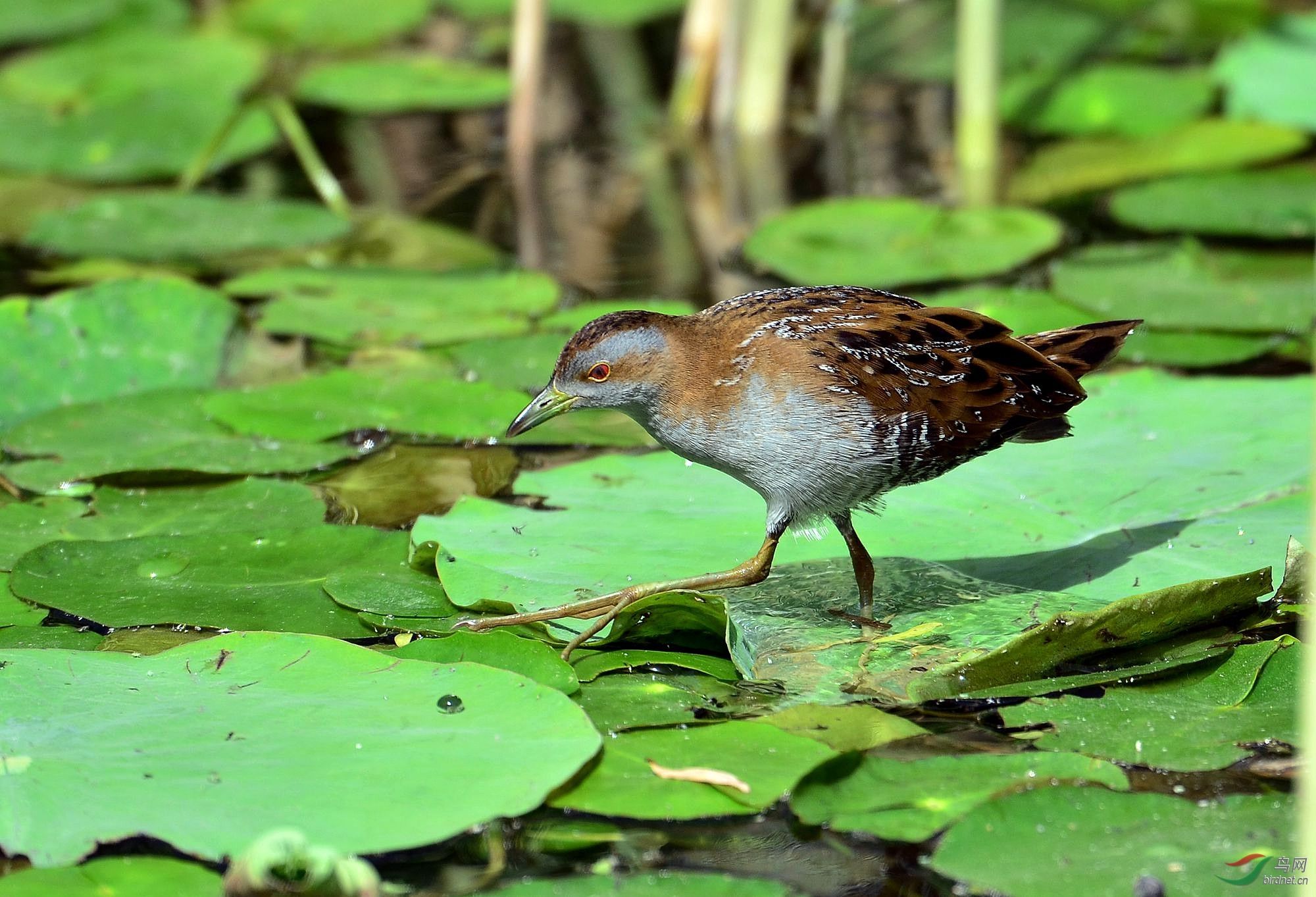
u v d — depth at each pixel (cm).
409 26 1906
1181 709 669
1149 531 834
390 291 1222
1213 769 616
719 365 767
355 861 527
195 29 1906
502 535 832
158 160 1512
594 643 752
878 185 1519
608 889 554
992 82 1527
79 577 786
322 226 1355
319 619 756
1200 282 1211
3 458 937
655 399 780
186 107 1622
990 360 792
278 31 1892
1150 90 1680
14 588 770
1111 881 544
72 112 1614
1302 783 480
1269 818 579
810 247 1303
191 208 1391
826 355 757
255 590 781
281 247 1306
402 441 1002
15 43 1884
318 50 1852
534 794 585
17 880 545
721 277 1281
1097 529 844
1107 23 1875
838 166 1578
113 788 581
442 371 1077
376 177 1541
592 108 1739
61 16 1927
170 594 771
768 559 773
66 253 1285
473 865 584
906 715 676
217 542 829
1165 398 990
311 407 995
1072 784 597
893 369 762
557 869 582
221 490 902
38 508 876
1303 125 1547
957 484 907
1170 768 619
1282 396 981
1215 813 584
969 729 660
